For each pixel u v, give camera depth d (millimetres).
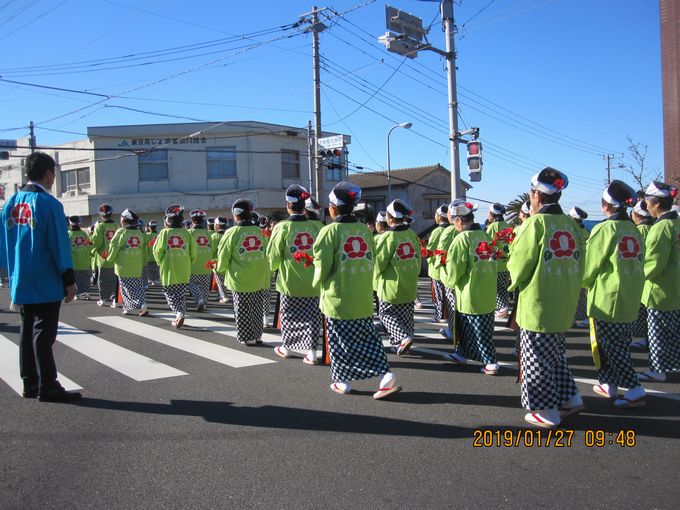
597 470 3883
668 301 5941
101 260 12664
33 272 5223
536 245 4496
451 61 14250
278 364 6977
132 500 3504
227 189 27750
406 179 35594
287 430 4656
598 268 5188
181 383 6090
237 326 8047
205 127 27672
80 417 4996
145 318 10805
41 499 3518
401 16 13734
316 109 21391
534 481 3723
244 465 3986
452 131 14336
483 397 5574
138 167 27844
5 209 5355
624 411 5094
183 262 9578
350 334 5539
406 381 6195
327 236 5441
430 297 14352
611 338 5211
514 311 5070
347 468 3926
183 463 4027
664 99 18031
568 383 4762
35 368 5570
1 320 10656
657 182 6074
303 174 29562
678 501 3447
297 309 7023
